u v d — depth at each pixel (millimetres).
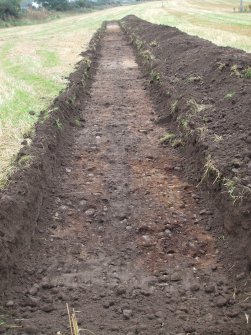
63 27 34781
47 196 5406
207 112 6938
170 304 3678
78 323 3420
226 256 4258
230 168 5023
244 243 4141
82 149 6863
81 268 4176
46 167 5730
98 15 49406
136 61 14125
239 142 5590
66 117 7883
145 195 5473
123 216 4984
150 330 3342
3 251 3865
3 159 5777
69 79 10500
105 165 6324
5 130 6980
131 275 4066
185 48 11484
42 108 8188
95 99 9672
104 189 5621
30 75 11492
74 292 3840
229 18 30281
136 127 7820
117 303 3691
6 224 4156
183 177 5934
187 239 4594
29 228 4566
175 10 43469
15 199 4512
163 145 6957
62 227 4848
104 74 12305
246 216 4246
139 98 9648
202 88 8148
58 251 4434
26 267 4148
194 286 3877
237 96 6934
